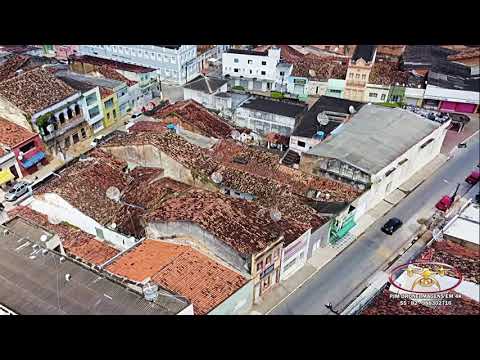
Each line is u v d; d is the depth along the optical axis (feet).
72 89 232.94
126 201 173.06
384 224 190.19
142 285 124.36
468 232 160.25
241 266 139.74
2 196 201.05
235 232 142.41
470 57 303.68
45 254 130.21
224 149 202.18
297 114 237.25
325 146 195.93
